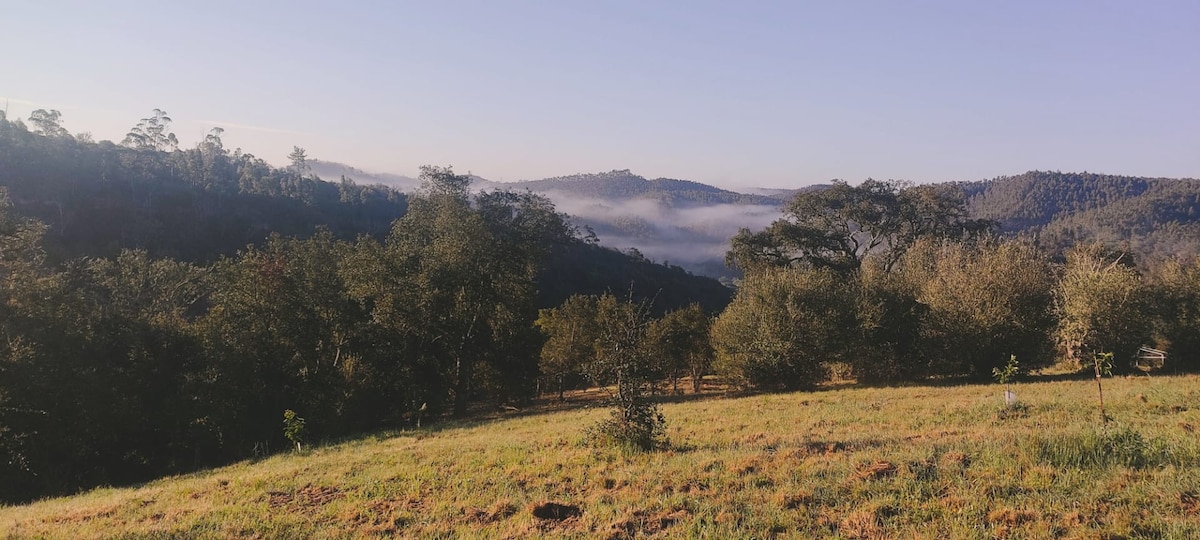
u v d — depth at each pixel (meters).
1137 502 7.23
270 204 103.88
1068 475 8.24
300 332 29.56
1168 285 32.41
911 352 32.91
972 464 9.05
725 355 34.03
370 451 17.44
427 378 34.72
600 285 108.62
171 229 81.50
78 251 67.94
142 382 25.45
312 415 28.36
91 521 10.21
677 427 17.28
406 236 40.41
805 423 16.47
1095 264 32.09
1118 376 26.75
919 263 41.00
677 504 8.66
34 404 21.75
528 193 55.31
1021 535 6.66
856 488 8.46
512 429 20.92
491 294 36.25
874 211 53.03
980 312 30.53
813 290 32.81
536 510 8.91
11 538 9.20
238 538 8.71
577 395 44.50
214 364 26.67
